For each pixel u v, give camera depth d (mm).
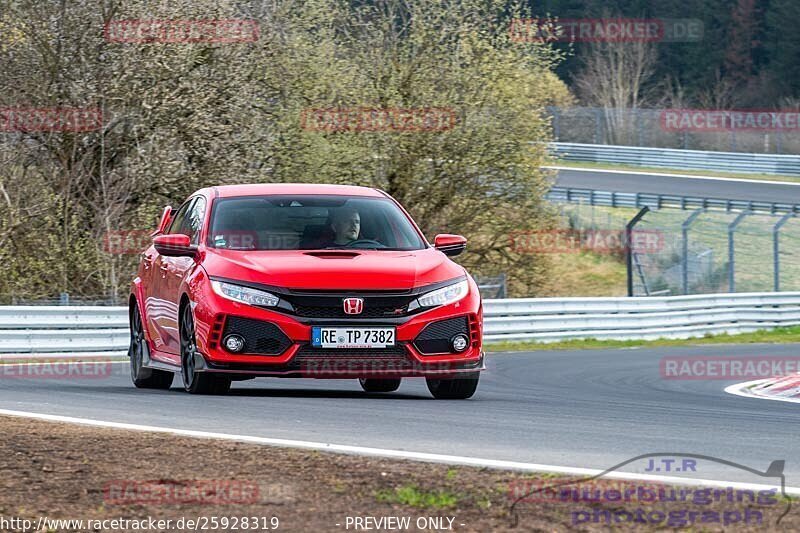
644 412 28109
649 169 181000
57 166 75812
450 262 29094
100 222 74562
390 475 17172
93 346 53906
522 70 93062
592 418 25781
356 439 21062
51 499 15562
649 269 114125
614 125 199750
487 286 78562
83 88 72375
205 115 75188
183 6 75375
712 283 108625
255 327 26625
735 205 137750
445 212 96438
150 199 75875
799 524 14391
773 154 177250
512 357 56656
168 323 30266
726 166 175250
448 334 27516
